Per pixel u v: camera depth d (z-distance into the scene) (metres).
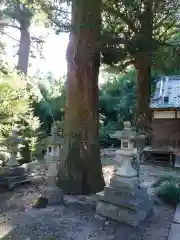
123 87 16.62
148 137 9.47
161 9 7.36
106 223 3.31
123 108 15.24
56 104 12.03
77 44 4.73
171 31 10.23
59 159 4.39
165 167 8.07
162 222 3.37
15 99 7.23
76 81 4.78
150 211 3.65
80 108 4.76
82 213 3.64
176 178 5.28
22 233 2.96
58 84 13.74
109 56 6.12
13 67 8.18
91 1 4.71
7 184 4.94
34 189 4.92
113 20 7.78
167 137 9.02
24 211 3.69
